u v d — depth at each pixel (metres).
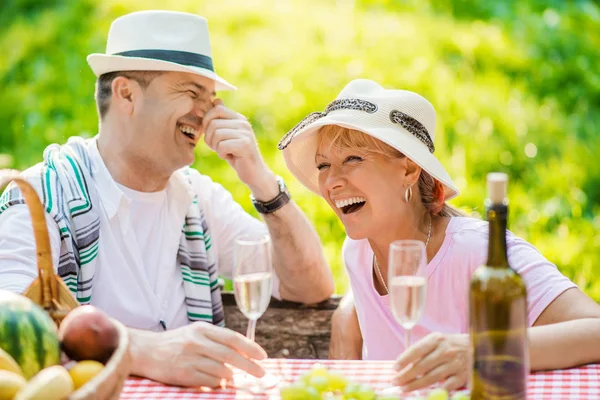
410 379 2.29
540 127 7.94
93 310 2.03
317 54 9.27
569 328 2.44
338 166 2.91
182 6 10.49
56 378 1.70
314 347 3.48
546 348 2.39
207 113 3.28
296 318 3.48
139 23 3.19
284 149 3.12
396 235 2.97
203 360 2.37
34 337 1.88
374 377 2.43
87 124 7.85
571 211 6.56
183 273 3.31
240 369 2.39
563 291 2.69
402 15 10.49
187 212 3.39
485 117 7.96
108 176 3.20
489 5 10.80
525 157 7.42
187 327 2.46
